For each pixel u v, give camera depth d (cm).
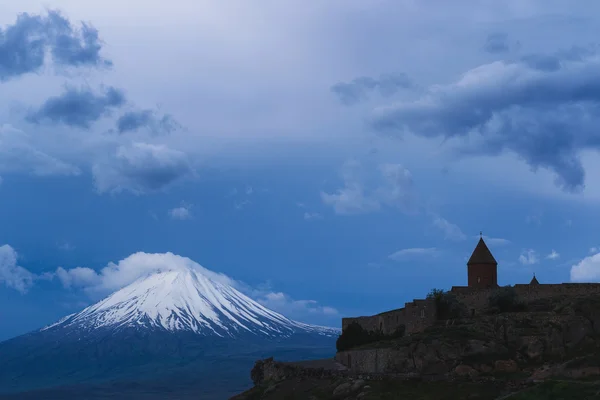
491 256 17112
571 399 10606
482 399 11375
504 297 14712
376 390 12281
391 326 15725
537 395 10912
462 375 12356
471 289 15900
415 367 13025
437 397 11694
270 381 15375
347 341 16000
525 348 12912
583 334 12812
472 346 12938
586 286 14825
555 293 14900
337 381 13312
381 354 13650
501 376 12200
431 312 14762
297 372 14888
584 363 11706
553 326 13075
